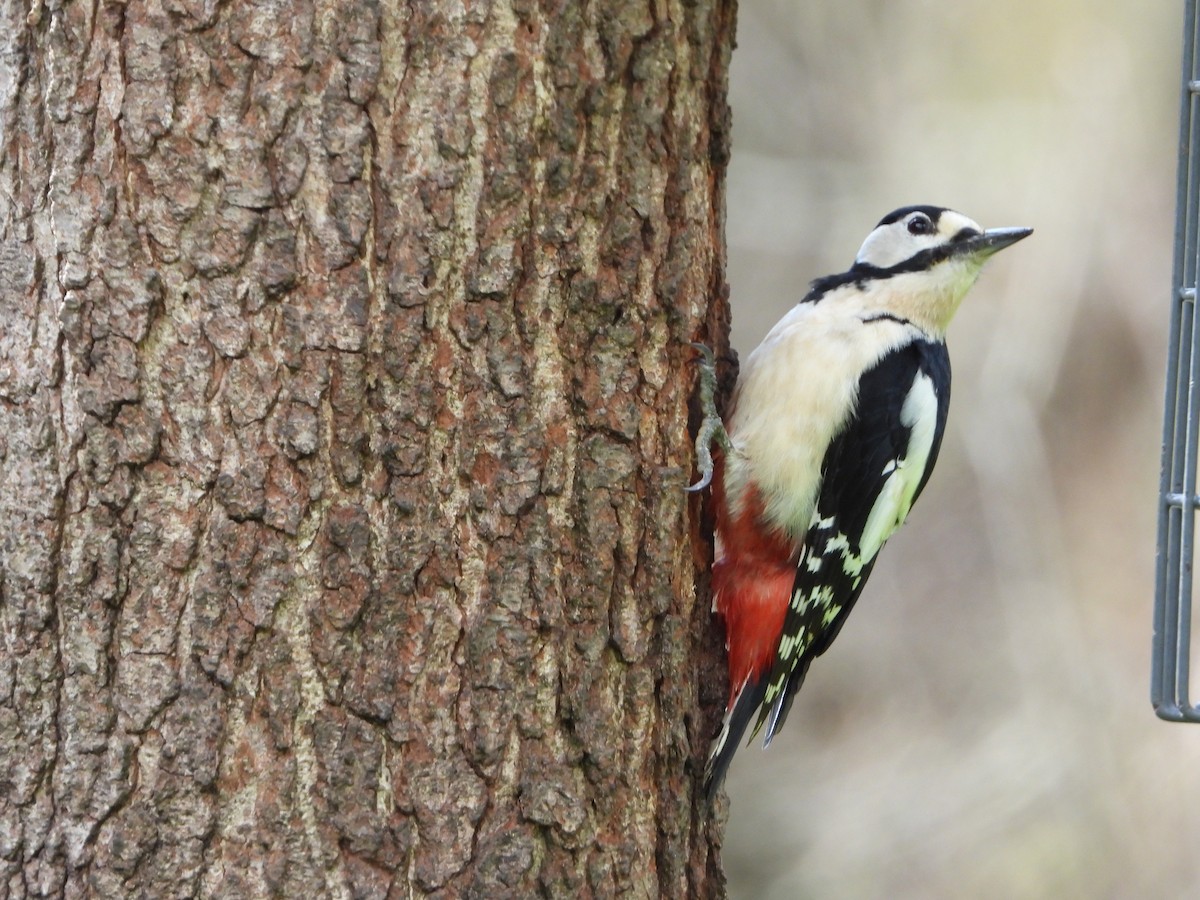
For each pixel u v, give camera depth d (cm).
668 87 679
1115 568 748
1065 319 772
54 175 675
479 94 677
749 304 797
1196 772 735
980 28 796
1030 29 791
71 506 676
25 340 676
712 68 682
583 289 678
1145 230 773
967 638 762
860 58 809
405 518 677
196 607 676
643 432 680
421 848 677
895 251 693
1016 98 790
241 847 676
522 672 677
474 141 677
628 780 679
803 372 690
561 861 678
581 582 679
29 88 676
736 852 739
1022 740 740
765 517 689
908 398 692
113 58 675
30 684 676
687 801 681
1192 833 733
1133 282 771
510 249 677
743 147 811
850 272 695
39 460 676
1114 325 771
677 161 680
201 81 675
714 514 688
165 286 675
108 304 675
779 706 693
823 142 807
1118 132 778
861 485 691
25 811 676
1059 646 742
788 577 689
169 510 676
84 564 676
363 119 676
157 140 675
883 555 790
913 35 803
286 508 676
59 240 675
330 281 676
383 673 676
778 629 688
